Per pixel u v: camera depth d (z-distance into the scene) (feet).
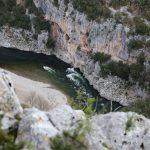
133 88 324.39
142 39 331.57
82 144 46.75
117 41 342.03
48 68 354.95
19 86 245.04
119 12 349.61
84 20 361.10
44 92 286.25
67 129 50.14
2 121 49.88
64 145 45.01
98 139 54.85
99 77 340.59
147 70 323.78
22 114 52.08
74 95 303.07
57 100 273.75
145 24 336.49
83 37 365.40
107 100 320.29
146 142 57.72
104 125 58.85
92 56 353.10
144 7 349.82
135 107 230.89
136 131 58.44
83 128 48.73
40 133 46.55
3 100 61.16
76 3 369.30
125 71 329.72
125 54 337.52
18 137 47.57
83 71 354.95
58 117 52.54
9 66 350.43
